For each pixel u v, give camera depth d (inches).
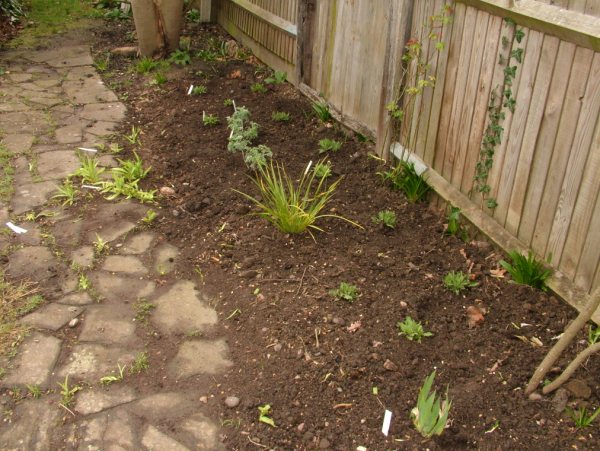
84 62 260.1
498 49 130.1
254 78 246.1
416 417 101.9
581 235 116.3
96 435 99.6
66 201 161.2
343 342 117.8
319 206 150.6
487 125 137.3
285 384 109.5
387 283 133.6
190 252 145.9
